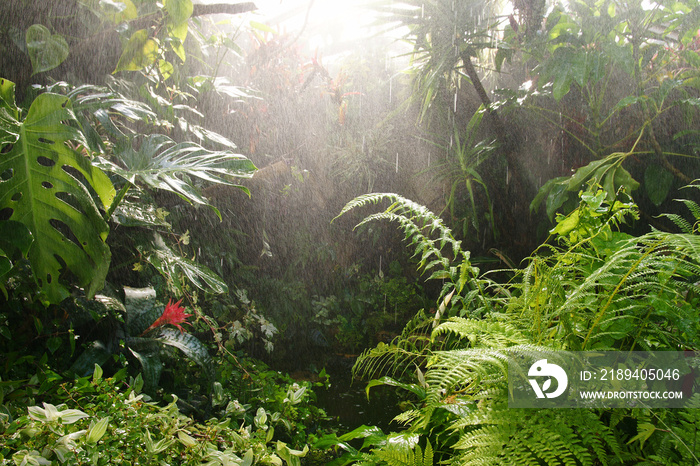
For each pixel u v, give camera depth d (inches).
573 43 148.3
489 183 179.9
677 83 133.5
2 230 56.8
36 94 72.8
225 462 47.0
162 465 44.9
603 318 45.0
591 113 161.8
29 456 38.4
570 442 38.7
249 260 144.8
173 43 95.2
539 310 48.1
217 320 113.3
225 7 87.7
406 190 191.0
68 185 60.9
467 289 92.6
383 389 126.4
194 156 72.4
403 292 177.3
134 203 78.2
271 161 150.8
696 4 142.9
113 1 82.0
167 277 85.3
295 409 82.1
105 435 44.5
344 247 179.3
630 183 132.4
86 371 65.1
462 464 41.8
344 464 56.1
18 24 83.4
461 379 44.9
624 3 151.4
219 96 133.5
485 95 159.9
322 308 160.9
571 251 53.2
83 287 64.7
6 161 57.6
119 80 95.3
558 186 145.6
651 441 40.4
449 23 156.9
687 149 153.7
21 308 66.5
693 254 37.0
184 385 83.2
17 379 60.8
